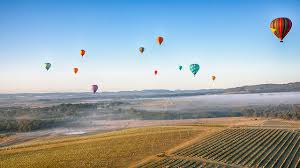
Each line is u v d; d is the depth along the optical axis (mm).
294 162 59594
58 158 67625
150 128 107312
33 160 67000
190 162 60312
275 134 87875
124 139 85875
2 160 68375
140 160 63125
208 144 76250
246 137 84625
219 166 57469
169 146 75375
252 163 58938
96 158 66125
